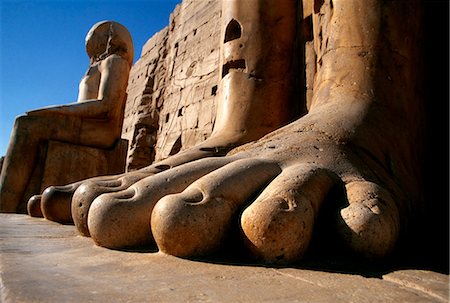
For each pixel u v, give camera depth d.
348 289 1.26
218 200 1.71
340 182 2.00
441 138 3.02
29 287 1.15
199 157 3.44
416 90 2.93
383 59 2.84
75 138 5.84
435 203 2.79
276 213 1.56
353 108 2.63
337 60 2.98
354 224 1.65
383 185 2.15
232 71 4.54
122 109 6.58
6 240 2.12
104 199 1.89
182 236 1.61
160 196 1.91
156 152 10.13
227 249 1.70
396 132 2.61
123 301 1.06
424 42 3.15
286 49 4.59
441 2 3.29
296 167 1.95
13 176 5.39
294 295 1.17
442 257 1.97
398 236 1.82
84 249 1.83
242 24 4.61
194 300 1.09
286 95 4.46
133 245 1.82
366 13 2.95
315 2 3.63
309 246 1.65
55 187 3.16
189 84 8.80
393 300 1.16
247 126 4.21
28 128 5.55
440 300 1.18
